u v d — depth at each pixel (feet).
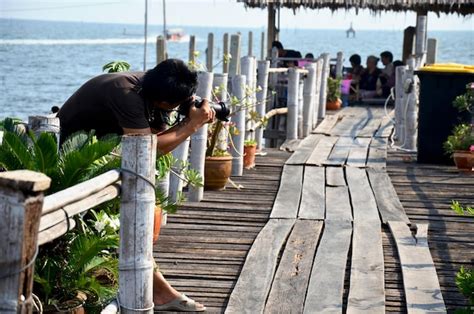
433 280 18.67
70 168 13.47
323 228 23.11
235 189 28.19
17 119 16.14
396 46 406.62
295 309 16.94
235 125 29.99
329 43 454.81
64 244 13.94
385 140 40.65
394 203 26.35
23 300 9.90
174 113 18.58
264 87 35.70
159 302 16.76
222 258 20.31
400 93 40.47
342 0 55.72
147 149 13.23
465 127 32.48
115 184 13.16
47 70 136.05
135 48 280.72
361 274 18.99
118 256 14.88
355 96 61.67
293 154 35.12
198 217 24.16
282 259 20.13
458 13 60.95
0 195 9.69
